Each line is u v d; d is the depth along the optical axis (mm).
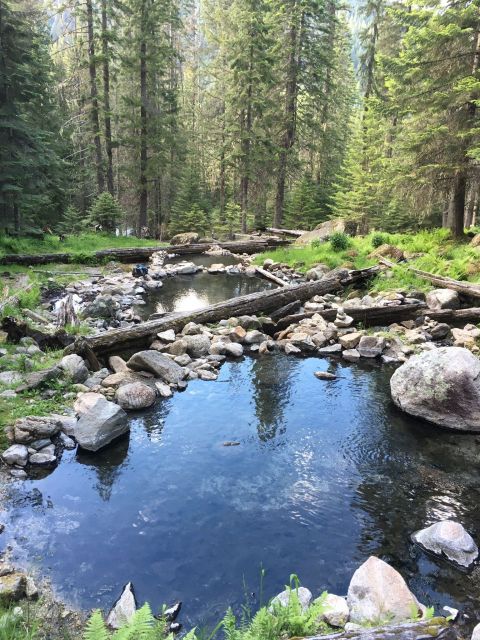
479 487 5977
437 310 12453
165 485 5852
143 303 15383
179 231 37750
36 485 5727
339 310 13266
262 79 30656
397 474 6238
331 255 20031
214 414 7836
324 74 35344
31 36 19984
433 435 7309
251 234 33938
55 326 11211
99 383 8555
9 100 19500
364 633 2744
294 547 4852
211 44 45812
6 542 4719
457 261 15664
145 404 7969
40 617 3812
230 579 4398
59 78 37531
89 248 24109
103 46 30094
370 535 5062
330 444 6977
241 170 32750
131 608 3891
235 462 6430
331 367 10078
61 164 26516
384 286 15242
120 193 42438
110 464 6277
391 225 32781
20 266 18922
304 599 4027
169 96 33719
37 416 6867
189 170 39219
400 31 34500
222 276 20547
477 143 16969
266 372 9703
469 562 4594
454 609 4039
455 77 17922
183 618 3945
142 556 4641
